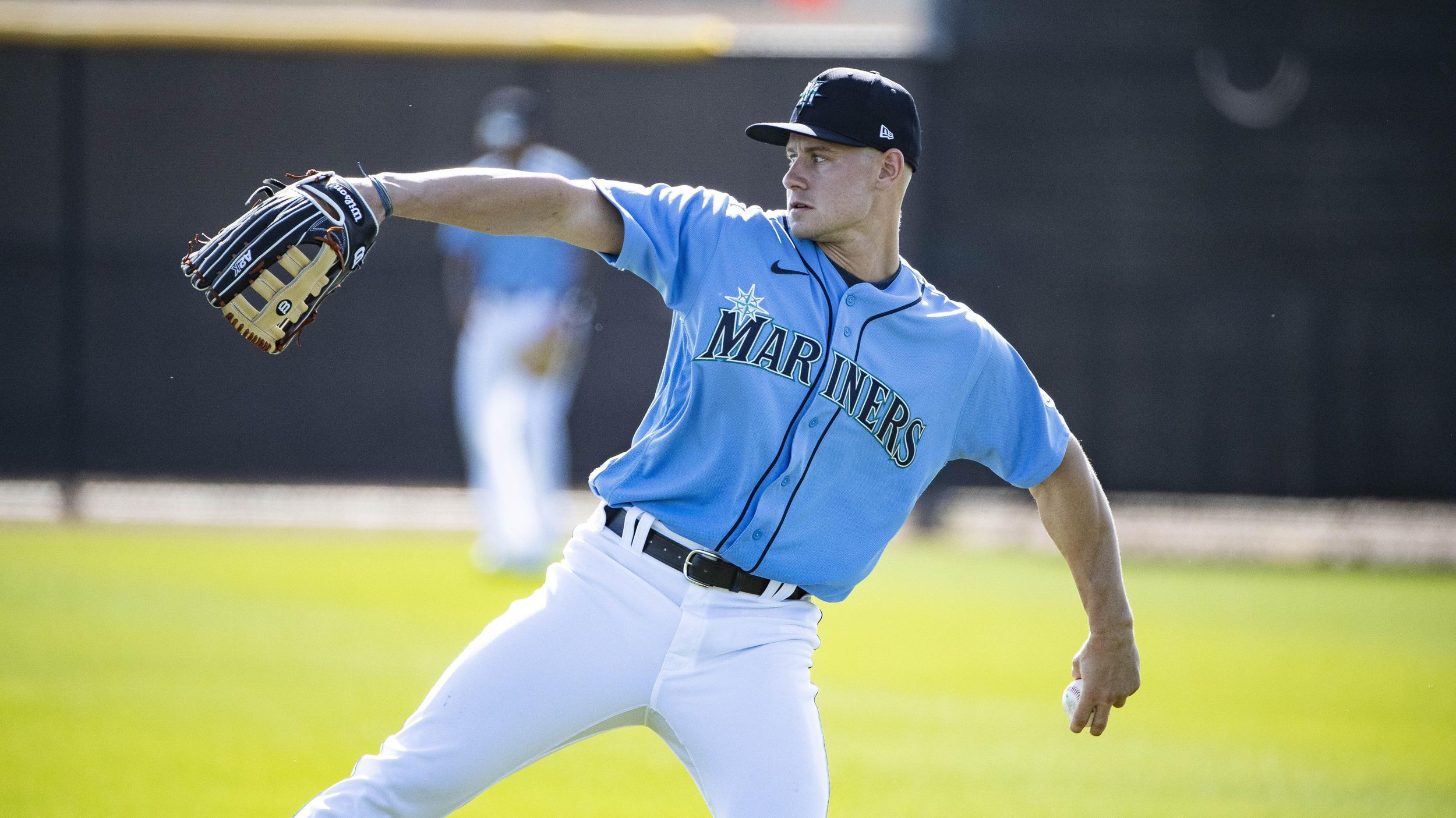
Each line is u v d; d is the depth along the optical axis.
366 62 44.34
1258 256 41.81
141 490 45.16
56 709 20.50
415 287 44.03
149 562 34.44
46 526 40.34
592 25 43.88
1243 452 42.06
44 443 43.84
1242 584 36.19
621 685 10.59
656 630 10.55
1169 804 17.44
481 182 10.34
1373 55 41.31
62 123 43.44
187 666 23.48
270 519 41.91
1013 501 43.22
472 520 42.41
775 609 10.92
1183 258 42.00
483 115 44.41
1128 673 12.00
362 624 27.34
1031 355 42.50
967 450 11.84
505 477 32.47
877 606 31.66
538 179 10.55
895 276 11.25
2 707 20.56
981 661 25.98
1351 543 41.19
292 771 17.55
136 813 15.71
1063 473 11.78
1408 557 39.75
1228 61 41.66
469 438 32.94
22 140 43.66
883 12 58.97
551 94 44.38
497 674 10.42
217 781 17.06
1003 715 22.02
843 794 17.53
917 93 42.56
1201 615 31.88
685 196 10.96
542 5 54.78
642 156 44.31
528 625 10.62
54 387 43.94
